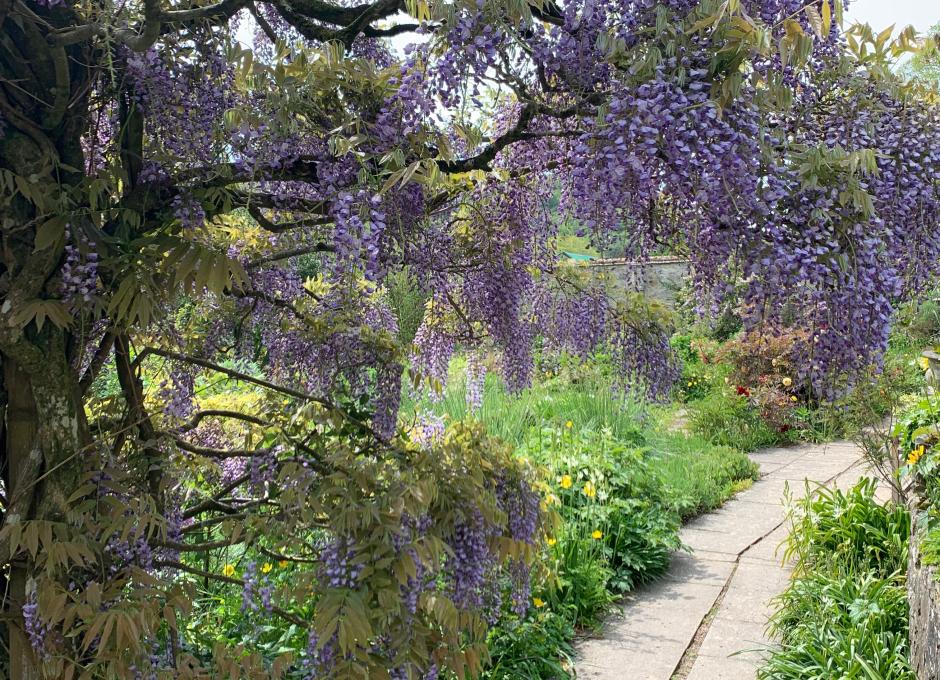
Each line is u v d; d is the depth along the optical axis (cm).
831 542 464
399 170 202
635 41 204
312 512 222
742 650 386
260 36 298
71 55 209
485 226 308
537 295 361
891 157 230
